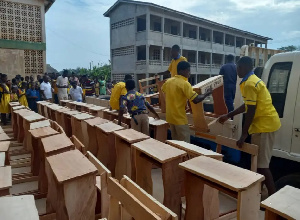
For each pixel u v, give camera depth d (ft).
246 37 118.21
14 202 5.04
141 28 86.22
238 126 12.66
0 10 44.57
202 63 106.52
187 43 92.48
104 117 20.84
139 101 15.66
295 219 4.70
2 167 7.04
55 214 7.97
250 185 5.99
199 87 13.11
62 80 36.50
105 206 7.42
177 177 8.20
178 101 13.17
